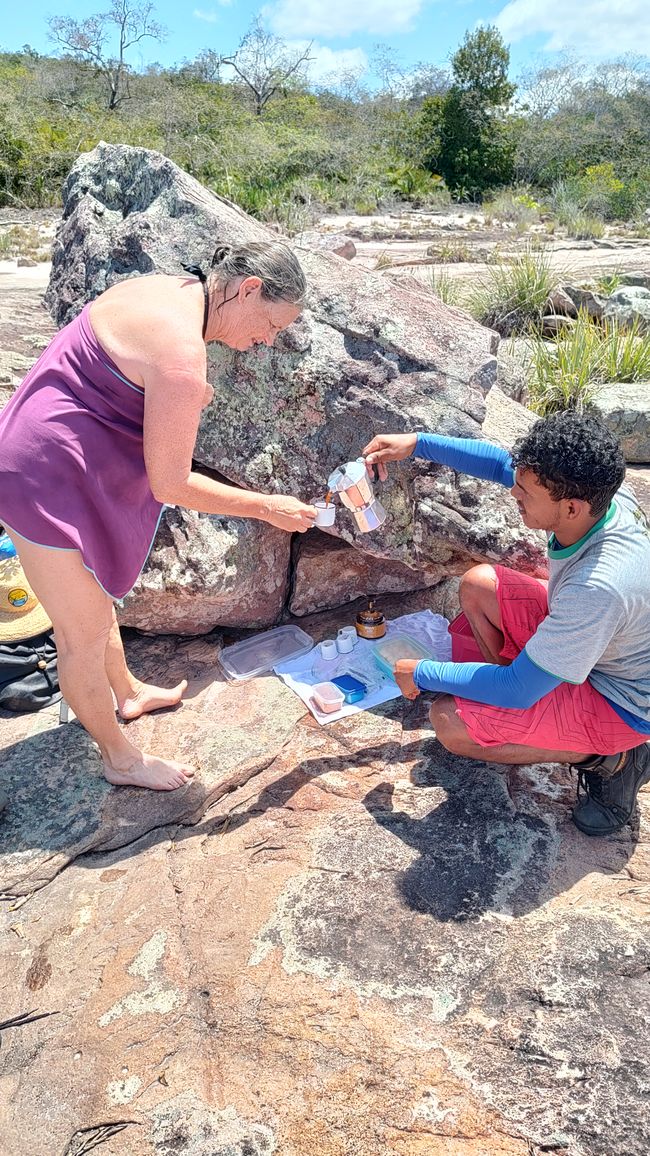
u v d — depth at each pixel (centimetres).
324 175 2308
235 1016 200
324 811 262
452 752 264
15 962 218
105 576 235
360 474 276
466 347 342
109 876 244
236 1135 177
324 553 361
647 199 2230
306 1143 175
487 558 316
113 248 353
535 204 2169
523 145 2895
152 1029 199
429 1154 172
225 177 1998
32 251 1338
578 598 208
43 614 315
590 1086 181
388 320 335
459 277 1038
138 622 338
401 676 251
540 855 241
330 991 204
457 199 2592
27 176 2034
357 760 283
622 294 860
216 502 232
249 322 231
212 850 251
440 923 221
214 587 323
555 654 211
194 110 2581
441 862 239
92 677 249
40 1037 199
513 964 208
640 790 270
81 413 218
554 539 228
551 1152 171
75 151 2084
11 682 311
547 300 834
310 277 347
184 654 344
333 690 313
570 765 253
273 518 248
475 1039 192
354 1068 188
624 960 208
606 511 216
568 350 651
